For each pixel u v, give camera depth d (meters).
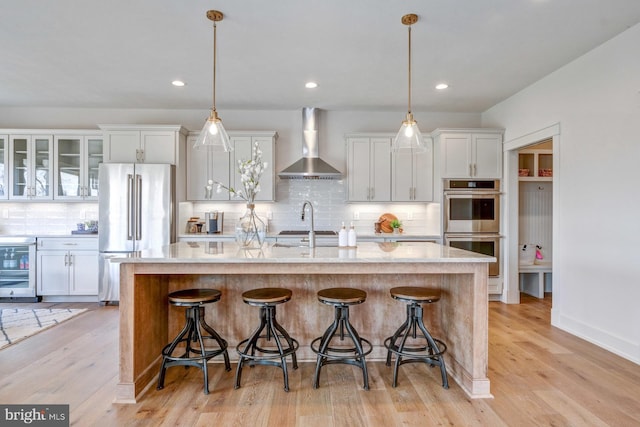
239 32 2.79
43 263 4.38
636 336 2.71
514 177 4.48
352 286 2.78
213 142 2.54
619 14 2.54
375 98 4.44
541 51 3.13
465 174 4.53
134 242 4.25
